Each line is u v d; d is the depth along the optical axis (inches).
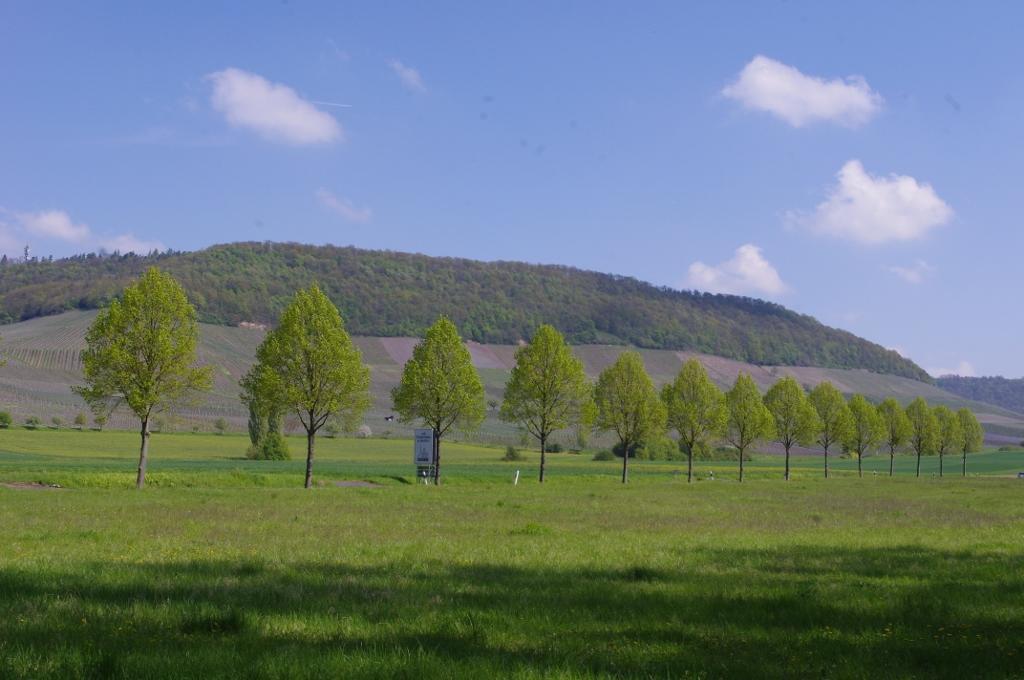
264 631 475.5
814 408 4220.0
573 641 460.1
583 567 818.2
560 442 6579.7
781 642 473.4
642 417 3095.5
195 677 365.7
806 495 2351.1
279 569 754.2
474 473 3228.3
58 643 429.4
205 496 1806.1
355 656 404.5
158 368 2160.4
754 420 3614.7
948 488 2950.3
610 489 2504.9
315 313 2336.4
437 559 861.2
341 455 4616.1
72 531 1066.1
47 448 4008.4
